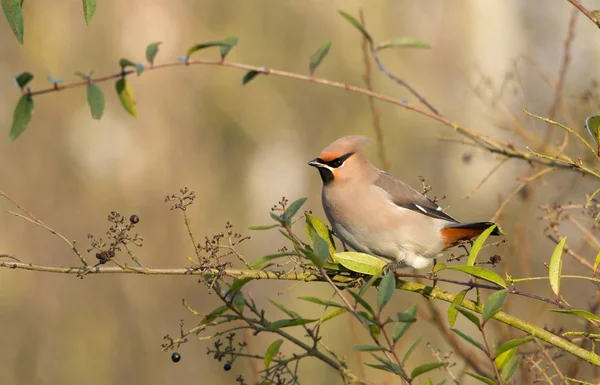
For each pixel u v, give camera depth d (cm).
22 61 1794
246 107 1900
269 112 1900
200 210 1789
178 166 1827
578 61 1497
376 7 1903
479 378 432
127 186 1766
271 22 1925
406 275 528
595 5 1595
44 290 1532
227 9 1928
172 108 1869
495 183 1547
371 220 675
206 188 1827
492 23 1869
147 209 1734
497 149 714
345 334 1346
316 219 568
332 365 516
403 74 1862
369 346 414
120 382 1468
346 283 572
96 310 1518
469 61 1817
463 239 664
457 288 1274
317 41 1914
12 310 1500
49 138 1753
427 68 1875
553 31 1688
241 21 1923
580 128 782
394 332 416
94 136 1788
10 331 1487
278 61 1912
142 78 1869
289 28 1919
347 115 1875
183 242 1703
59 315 1509
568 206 628
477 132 718
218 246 510
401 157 1738
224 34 1925
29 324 1498
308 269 529
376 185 685
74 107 1795
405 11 1909
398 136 1773
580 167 538
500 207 682
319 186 1894
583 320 652
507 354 444
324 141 1881
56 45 1820
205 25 1931
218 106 1892
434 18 1902
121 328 1514
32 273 1549
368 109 1842
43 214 1684
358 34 1898
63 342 1493
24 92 594
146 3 1894
